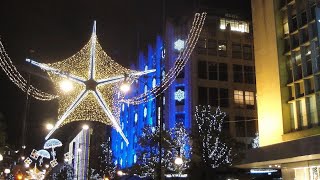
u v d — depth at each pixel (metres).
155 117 74.50
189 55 66.69
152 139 50.34
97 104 27.06
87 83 22.62
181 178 44.56
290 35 32.22
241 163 31.78
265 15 36.09
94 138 64.88
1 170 47.41
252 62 69.81
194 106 63.78
